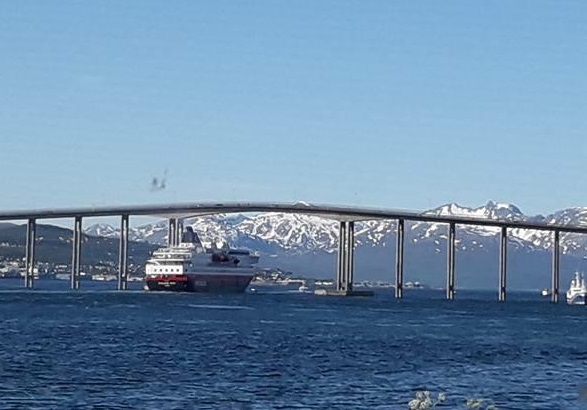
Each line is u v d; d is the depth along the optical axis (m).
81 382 79.75
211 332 136.50
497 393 80.50
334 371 92.06
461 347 124.81
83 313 179.38
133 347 110.38
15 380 79.88
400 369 96.06
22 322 148.88
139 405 69.44
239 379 83.88
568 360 111.38
